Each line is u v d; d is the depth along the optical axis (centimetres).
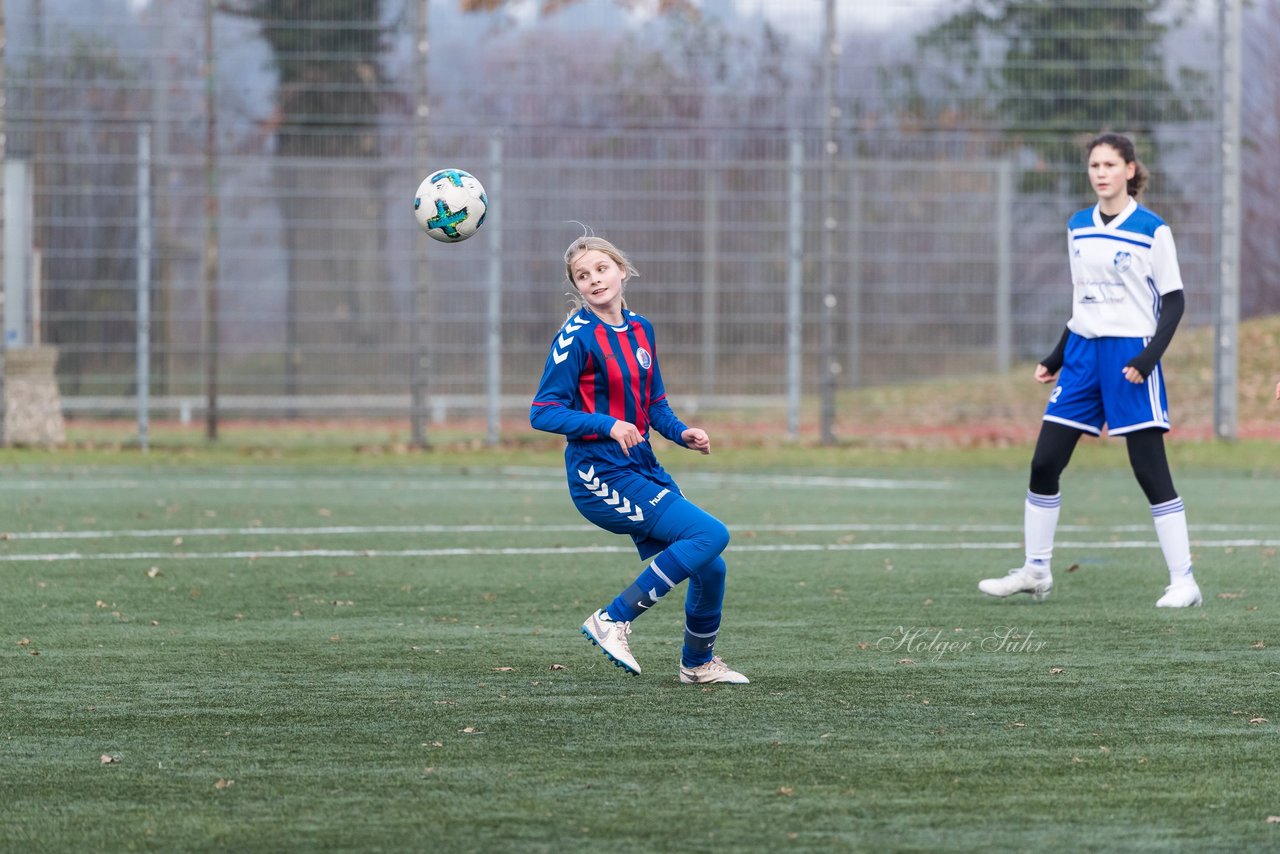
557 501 4669
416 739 1722
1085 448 6450
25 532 3825
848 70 6562
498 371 6494
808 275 6538
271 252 6431
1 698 1945
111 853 1317
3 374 6353
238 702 1922
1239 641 2388
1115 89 6600
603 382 1998
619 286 2014
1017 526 4059
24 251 6338
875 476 5581
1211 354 6719
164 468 5756
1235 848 1331
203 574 3136
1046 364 2931
